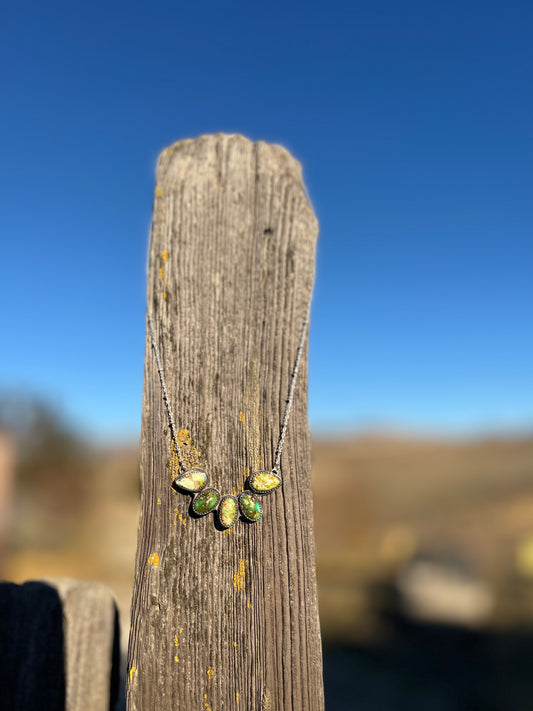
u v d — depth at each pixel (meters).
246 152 0.30
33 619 0.31
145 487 0.27
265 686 0.26
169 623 0.26
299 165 0.31
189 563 0.26
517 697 0.79
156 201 0.28
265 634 0.27
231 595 0.27
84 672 0.32
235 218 0.29
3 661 0.30
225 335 0.28
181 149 0.29
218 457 0.27
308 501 0.28
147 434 0.27
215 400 0.28
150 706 0.25
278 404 0.28
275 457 0.28
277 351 0.29
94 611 0.33
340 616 1.14
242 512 0.27
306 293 0.30
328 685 0.88
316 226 0.30
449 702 0.80
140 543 0.27
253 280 0.29
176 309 0.28
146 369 0.28
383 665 0.92
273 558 0.27
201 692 0.26
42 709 0.31
